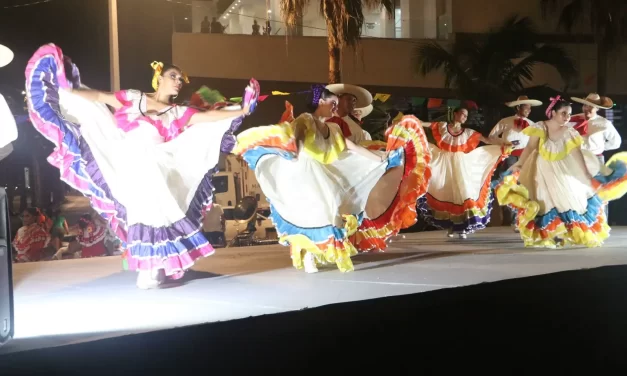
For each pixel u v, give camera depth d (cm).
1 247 332
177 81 524
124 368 338
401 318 452
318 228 580
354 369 425
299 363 402
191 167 531
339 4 1445
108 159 514
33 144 1032
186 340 361
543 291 541
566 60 1862
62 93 500
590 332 566
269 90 1852
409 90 1961
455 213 883
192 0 1877
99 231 1021
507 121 1002
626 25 1945
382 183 669
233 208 1435
